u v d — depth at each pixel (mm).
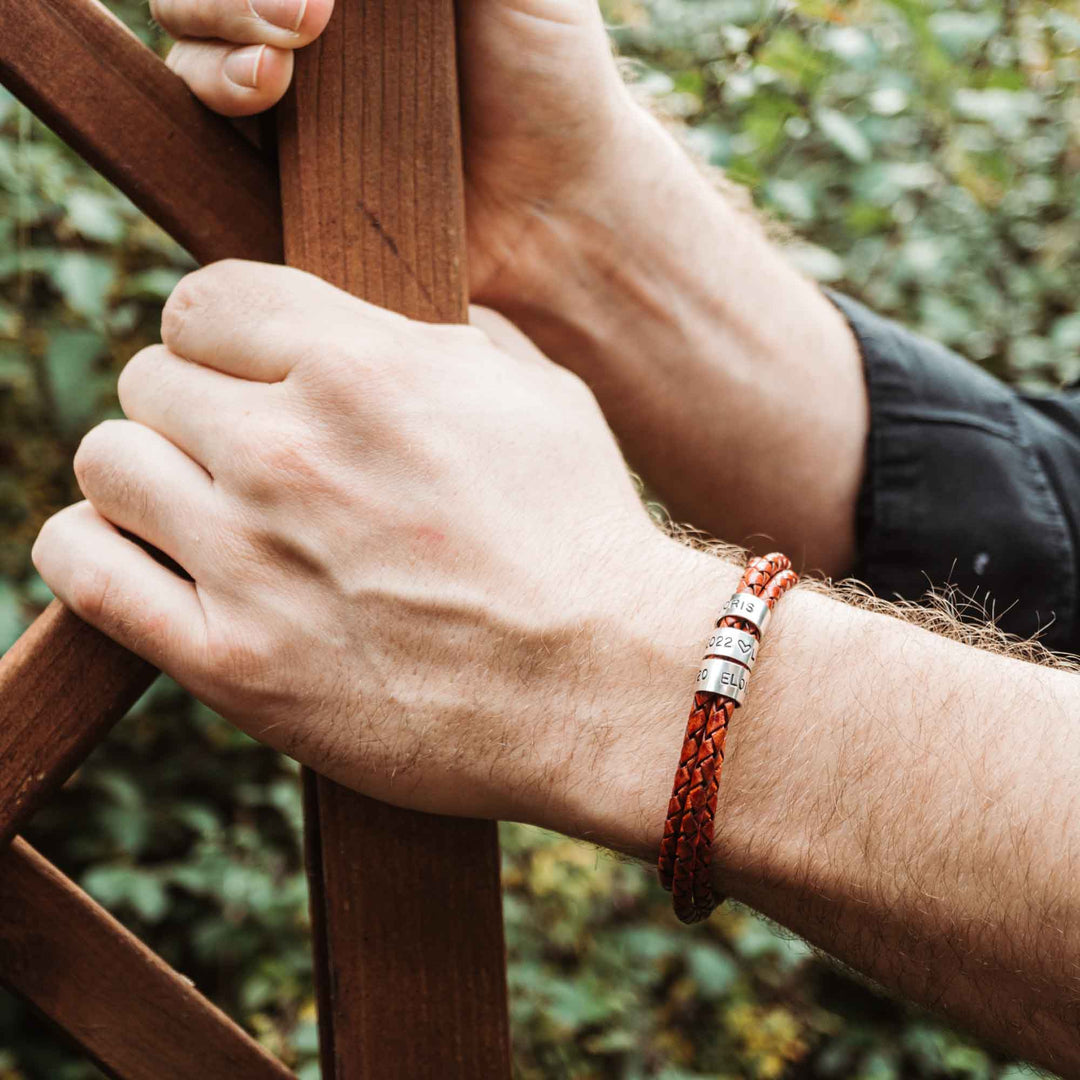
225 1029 582
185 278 534
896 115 1479
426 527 491
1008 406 830
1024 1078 1613
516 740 490
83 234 1300
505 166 701
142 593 501
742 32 1124
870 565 800
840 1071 1774
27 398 1484
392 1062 560
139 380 536
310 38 510
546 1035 1637
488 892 559
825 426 803
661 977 1848
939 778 451
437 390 510
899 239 1831
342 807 549
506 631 488
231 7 501
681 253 754
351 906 553
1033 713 460
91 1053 563
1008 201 1960
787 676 480
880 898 453
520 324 767
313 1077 1408
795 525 823
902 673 476
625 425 801
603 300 757
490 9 637
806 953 1802
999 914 437
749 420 795
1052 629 765
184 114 535
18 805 517
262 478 490
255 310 513
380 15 536
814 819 461
